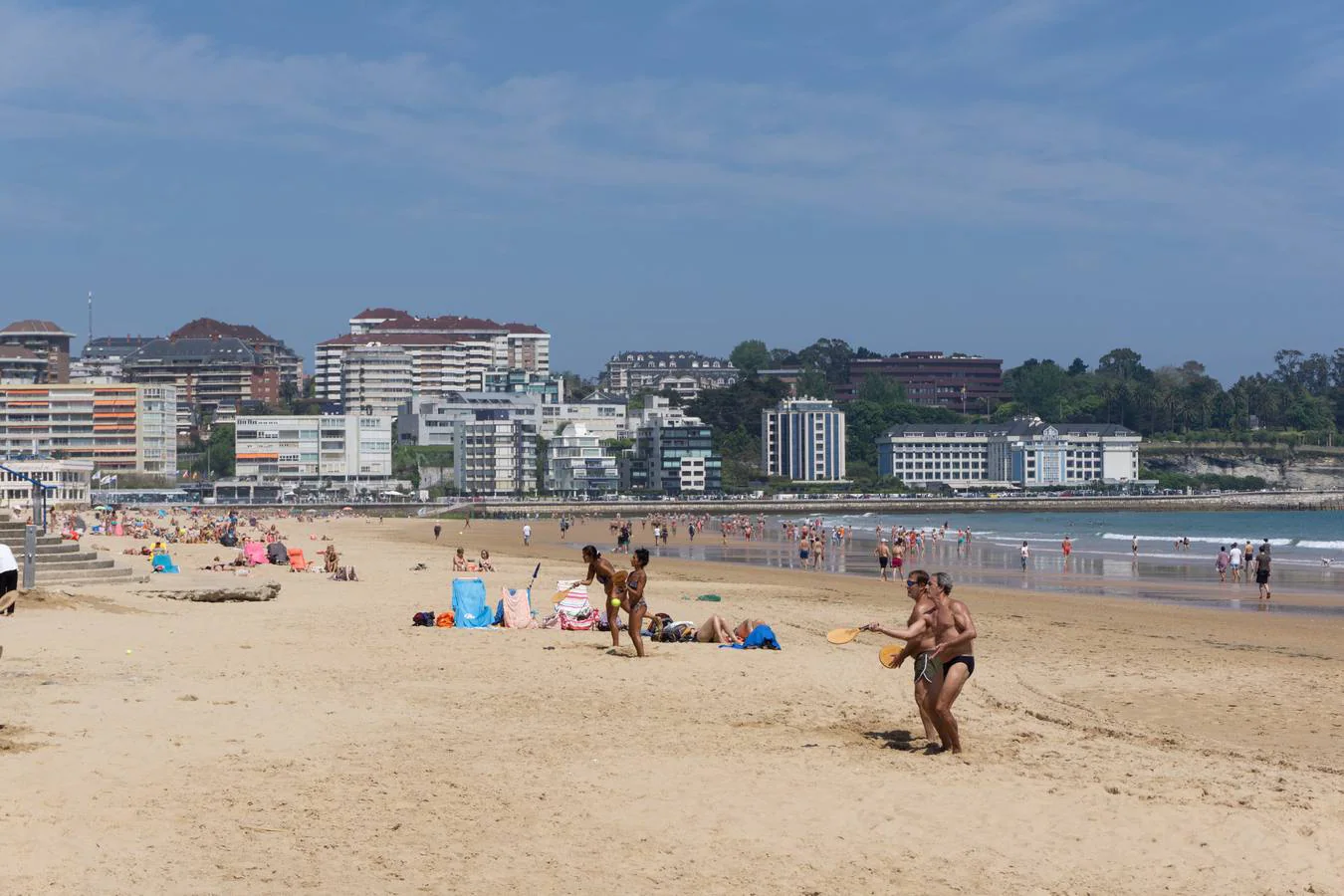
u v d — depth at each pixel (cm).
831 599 4706
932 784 1440
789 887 1089
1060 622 4016
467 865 1125
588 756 1550
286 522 18450
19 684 1905
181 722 1670
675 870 1124
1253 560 7819
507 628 2980
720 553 10638
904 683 2211
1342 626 4056
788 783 1430
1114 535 15212
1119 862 1166
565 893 1061
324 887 1060
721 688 2097
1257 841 1229
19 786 1312
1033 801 1366
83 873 1071
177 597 3350
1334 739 1909
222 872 1088
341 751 1548
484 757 1535
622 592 2481
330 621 3025
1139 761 1609
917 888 1092
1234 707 2195
